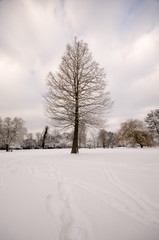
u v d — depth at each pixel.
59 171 5.07
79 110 11.27
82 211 2.34
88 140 60.66
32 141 54.44
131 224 2.00
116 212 2.31
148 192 3.02
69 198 2.83
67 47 11.98
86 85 11.53
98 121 11.20
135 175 4.21
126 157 7.66
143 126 26.27
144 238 1.73
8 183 3.82
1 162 7.79
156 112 37.84
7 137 34.34
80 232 1.84
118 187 3.37
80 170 5.10
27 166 6.27
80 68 11.86
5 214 2.24
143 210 2.36
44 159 8.23
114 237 1.75
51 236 1.77
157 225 1.98
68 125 11.21
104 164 5.98
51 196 2.92
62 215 2.22
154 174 4.24
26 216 2.19
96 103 11.12
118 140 27.38
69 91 11.13
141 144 25.28
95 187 3.41
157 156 7.51
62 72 11.59
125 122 27.45
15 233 1.82
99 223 2.02
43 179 4.15
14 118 36.28
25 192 3.15
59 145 48.78
